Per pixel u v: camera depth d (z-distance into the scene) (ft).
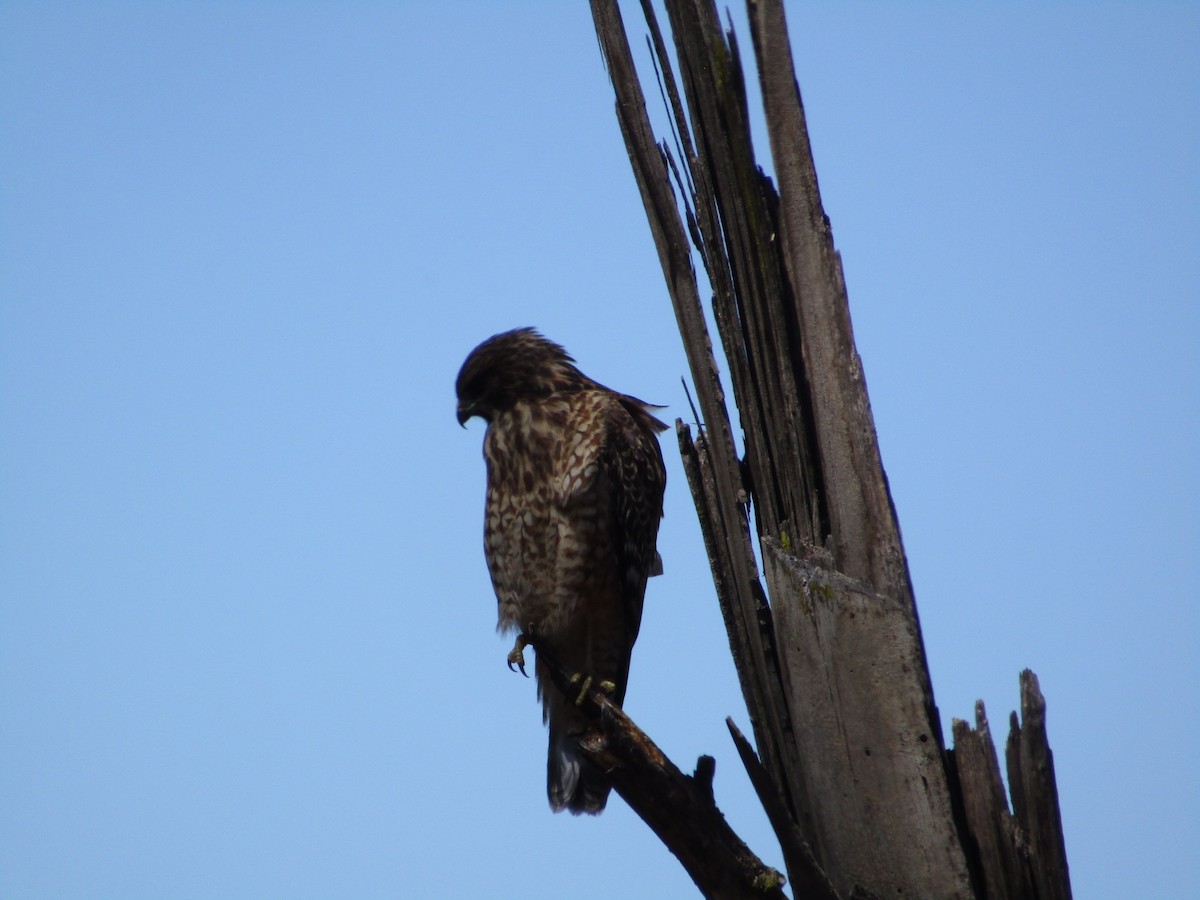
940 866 28.99
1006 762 28.86
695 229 33.42
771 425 31.73
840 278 30.48
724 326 32.68
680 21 32.12
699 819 31.14
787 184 30.78
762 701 33.37
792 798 32.58
